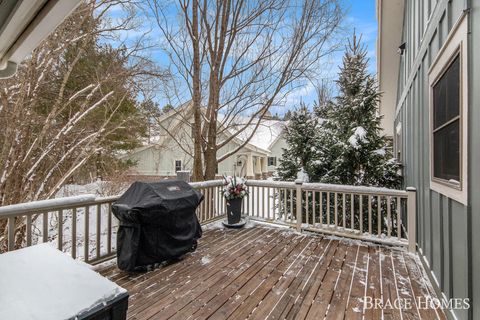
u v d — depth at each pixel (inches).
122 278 116.7
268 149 647.8
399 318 88.7
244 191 198.1
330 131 252.4
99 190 314.0
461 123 76.9
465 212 74.2
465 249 74.4
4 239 183.8
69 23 214.7
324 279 115.5
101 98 244.1
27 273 60.2
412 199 146.1
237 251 148.8
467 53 72.9
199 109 265.6
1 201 189.8
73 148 230.4
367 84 238.2
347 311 92.4
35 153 219.6
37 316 47.0
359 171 232.4
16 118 194.4
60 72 237.8
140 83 268.2
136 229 118.3
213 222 206.7
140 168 514.3
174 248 132.1
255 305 96.0
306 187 183.9
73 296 53.2
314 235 176.9
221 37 263.0
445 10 96.0
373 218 228.4
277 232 183.8
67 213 288.7
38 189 209.5
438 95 105.3
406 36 222.5
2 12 40.1
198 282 113.0
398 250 149.4
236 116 305.4
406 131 213.0
